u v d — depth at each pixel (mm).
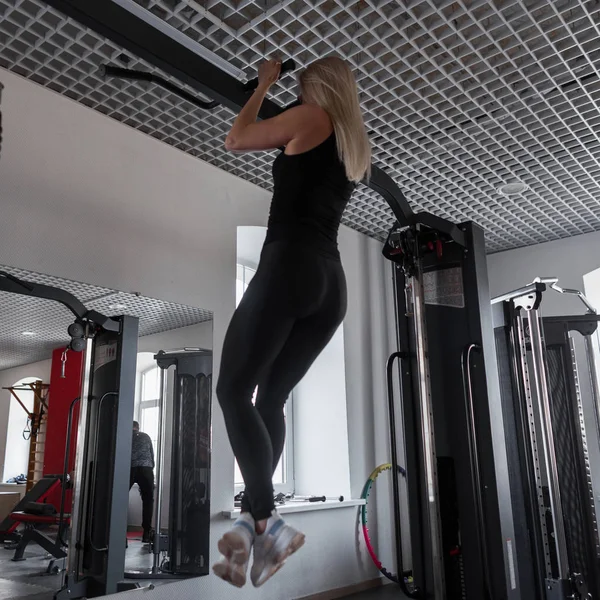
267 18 2721
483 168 4160
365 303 5137
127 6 1534
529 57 3068
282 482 4770
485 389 2752
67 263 3188
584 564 3539
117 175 3492
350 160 1133
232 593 3605
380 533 4781
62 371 3053
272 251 1072
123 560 3152
